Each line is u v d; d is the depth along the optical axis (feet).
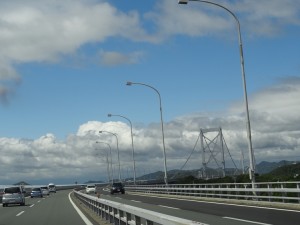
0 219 73.00
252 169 90.99
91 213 78.43
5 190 124.57
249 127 92.94
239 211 72.54
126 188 254.06
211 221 56.65
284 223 51.75
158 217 24.84
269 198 84.07
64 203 127.75
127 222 38.45
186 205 95.40
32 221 67.51
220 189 106.93
